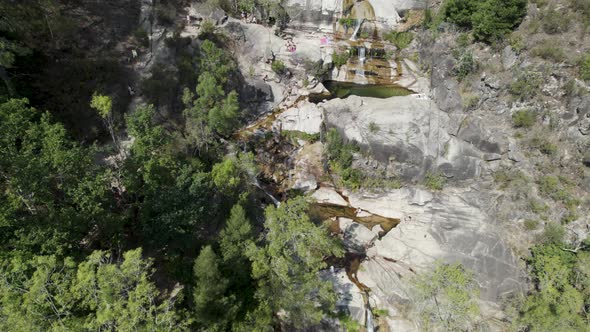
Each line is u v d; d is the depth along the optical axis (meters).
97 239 28.97
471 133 48.41
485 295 36.69
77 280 22.00
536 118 46.25
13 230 23.55
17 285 20.78
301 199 31.20
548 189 42.59
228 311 27.11
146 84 47.94
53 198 24.94
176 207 30.16
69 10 50.97
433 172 48.25
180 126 48.41
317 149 52.81
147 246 32.59
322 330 33.09
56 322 20.34
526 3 50.22
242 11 69.06
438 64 58.72
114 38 51.47
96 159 38.84
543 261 36.16
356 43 70.44
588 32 47.44
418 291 33.41
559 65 46.12
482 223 42.94
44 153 25.09
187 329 24.20
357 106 53.72
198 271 25.70
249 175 43.72
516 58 49.94
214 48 49.41
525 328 32.84
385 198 48.03
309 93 61.88
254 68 61.19
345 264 40.50
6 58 33.41
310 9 72.75
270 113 59.12
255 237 34.97
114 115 44.09
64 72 43.16
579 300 30.89
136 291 21.53
